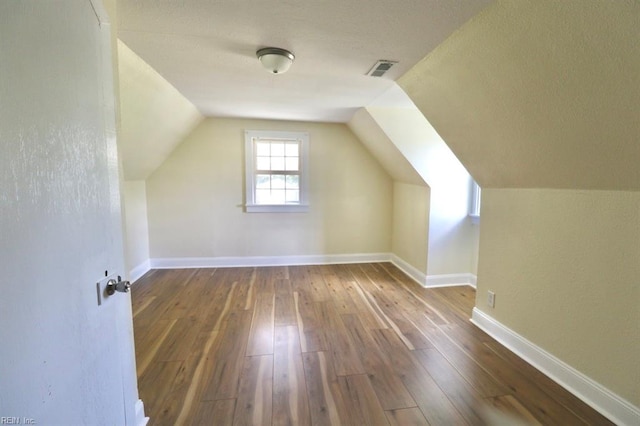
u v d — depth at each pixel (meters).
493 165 2.09
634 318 1.39
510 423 1.47
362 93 2.63
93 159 0.87
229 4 1.29
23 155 0.55
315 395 1.65
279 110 3.36
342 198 4.26
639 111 1.07
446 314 2.71
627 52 0.96
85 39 0.83
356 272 3.93
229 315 2.66
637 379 1.39
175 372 1.85
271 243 4.18
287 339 2.25
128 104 2.22
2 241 0.49
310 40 1.61
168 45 1.70
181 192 3.93
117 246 1.09
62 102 0.69
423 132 3.27
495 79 1.48
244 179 4.02
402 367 1.92
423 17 1.35
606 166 1.38
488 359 2.01
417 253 3.64
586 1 0.94
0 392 0.47
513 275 2.12
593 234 1.57
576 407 1.57
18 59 0.54
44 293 0.60
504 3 1.16
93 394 0.83
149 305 2.86
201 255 4.07
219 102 3.00
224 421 1.47
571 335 1.70
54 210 0.65
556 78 1.22
